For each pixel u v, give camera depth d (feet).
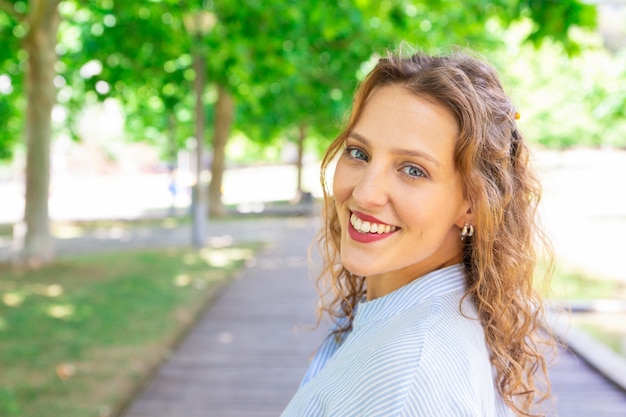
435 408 2.62
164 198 97.81
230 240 46.34
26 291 26.14
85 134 134.51
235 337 19.88
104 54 35.73
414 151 3.11
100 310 23.04
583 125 81.25
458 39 27.27
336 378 3.06
